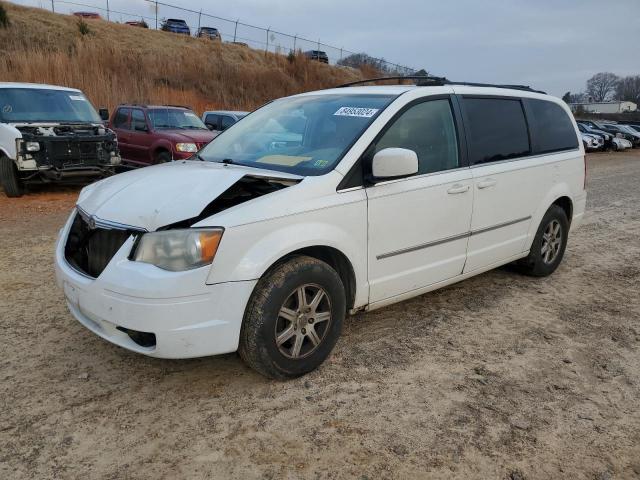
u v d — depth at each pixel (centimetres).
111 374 332
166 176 342
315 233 319
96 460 256
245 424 287
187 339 283
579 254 662
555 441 282
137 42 3161
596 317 455
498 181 448
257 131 428
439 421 295
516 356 377
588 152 2598
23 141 907
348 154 346
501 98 476
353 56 4328
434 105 409
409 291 394
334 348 378
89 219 319
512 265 571
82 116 1054
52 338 377
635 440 285
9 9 2859
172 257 280
